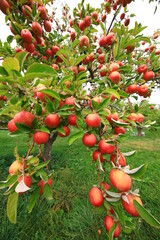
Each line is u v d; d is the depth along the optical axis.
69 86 0.60
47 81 0.51
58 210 1.44
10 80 0.40
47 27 0.84
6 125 1.46
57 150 3.42
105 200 0.48
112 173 0.46
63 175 2.07
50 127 0.52
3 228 1.14
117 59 0.86
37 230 1.22
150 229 1.15
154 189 1.63
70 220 1.32
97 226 1.19
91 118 0.52
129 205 0.42
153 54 0.93
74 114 0.58
